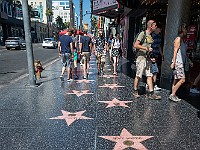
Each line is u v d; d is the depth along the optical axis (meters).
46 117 4.17
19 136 3.41
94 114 4.34
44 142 3.23
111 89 6.32
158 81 7.33
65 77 8.15
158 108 4.71
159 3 9.30
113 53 8.59
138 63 5.27
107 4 14.55
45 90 6.18
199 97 5.51
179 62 4.89
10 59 15.98
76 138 3.36
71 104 4.94
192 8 8.26
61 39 7.23
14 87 6.53
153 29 5.06
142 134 3.51
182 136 3.45
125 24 15.46
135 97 5.51
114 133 3.53
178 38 4.81
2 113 4.38
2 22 45.09
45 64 12.95
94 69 10.12
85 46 7.70
